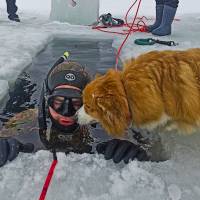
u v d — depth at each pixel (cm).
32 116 99
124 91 72
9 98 114
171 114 74
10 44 170
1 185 64
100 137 89
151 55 76
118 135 75
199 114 74
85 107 76
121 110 71
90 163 71
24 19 258
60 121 88
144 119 73
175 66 74
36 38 184
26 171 68
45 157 73
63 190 62
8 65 137
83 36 200
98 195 61
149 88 70
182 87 72
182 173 67
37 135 89
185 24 239
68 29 216
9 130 92
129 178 66
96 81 75
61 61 103
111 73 75
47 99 89
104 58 154
